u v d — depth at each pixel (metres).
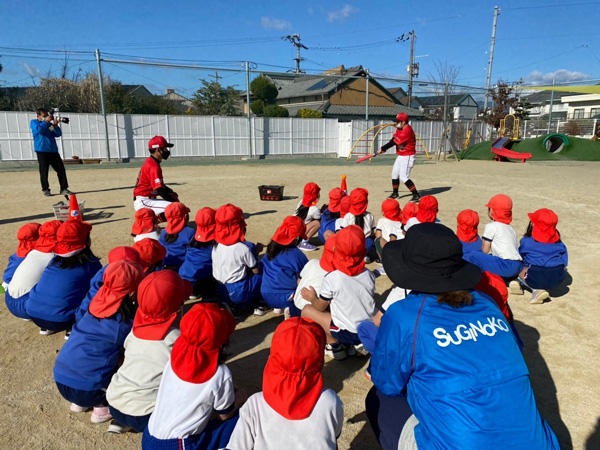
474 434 1.54
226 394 2.00
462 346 1.65
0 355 3.32
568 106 47.78
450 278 1.79
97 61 19.27
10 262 3.89
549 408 2.69
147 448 1.96
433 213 4.63
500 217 4.22
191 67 20.56
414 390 1.72
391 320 1.81
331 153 26.38
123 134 20.59
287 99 42.66
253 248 3.95
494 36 35.56
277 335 1.73
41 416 2.68
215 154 23.05
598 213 8.08
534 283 4.12
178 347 1.94
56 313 3.25
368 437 2.48
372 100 40.88
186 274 4.08
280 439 1.73
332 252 3.25
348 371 3.12
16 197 9.73
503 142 22.17
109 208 8.52
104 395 2.54
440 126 28.44
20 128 18.64
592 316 3.92
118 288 2.46
